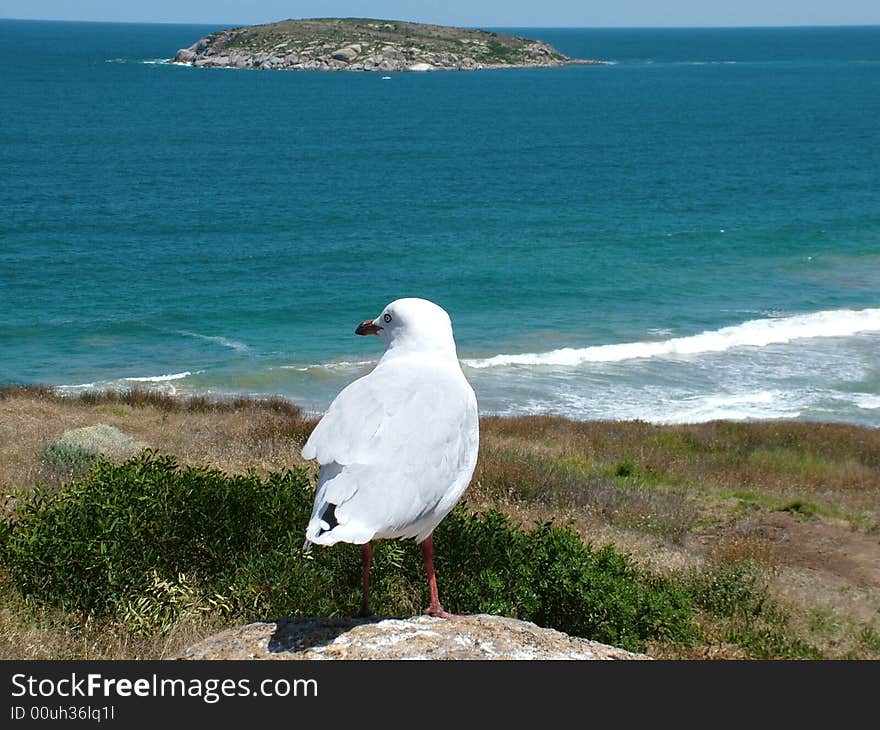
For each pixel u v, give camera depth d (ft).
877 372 120.88
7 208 235.40
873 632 42.19
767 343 132.77
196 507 27.71
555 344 133.59
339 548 28.09
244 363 126.31
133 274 175.22
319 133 426.92
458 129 451.53
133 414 85.51
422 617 20.49
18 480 49.67
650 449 83.05
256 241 206.69
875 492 73.92
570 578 30.63
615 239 210.38
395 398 17.20
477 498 58.23
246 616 25.82
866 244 202.90
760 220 231.71
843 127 465.88
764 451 85.15
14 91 614.75
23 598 26.43
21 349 130.00
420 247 202.28
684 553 53.47
